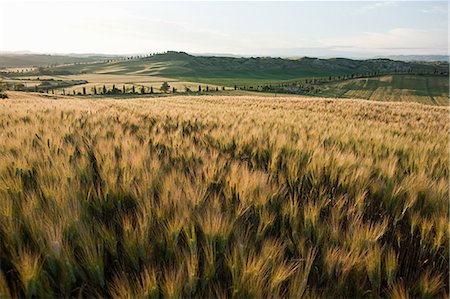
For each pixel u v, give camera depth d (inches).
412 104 1019.9
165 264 74.7
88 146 178.4
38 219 79.4
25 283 61.3
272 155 166.7
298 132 259.1
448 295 70.6
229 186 113.1
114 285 66.6
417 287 71.9
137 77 7815.0
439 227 88.7
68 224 79.0
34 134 192.7
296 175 139.3
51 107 437.1
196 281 65.7
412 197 111.3
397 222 105.9
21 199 92.0
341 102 1015.6
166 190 100.8
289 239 84.2
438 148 211.9
